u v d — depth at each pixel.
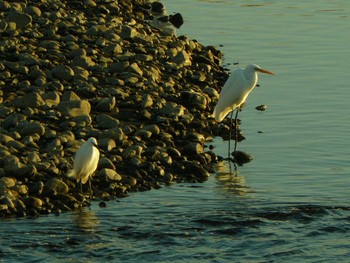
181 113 20.42
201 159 18.42
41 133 18.06
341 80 25.06
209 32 31.05
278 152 19.28
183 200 16.27
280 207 15.87
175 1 36.94
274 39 30.16
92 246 14.08
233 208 15.84
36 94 19.48
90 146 15.88
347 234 14.72
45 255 13.73
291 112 22.20
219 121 20.17
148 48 24.55
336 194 16.59
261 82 25.03
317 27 32.09
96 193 16.34
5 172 16.17
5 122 18.36
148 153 18.03
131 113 20.09
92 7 28.78
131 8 31.56
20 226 14.70
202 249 14.11
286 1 37.34
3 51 22.42
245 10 35.28
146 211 15.64
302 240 14.48
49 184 15.92
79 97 20.34
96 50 23.36
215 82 24.12
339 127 20.92
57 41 23.53
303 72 25.95
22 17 24.42
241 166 18.42
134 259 13.70
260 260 13.76
